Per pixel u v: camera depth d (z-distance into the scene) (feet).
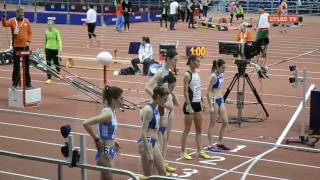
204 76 77.20
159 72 34.81
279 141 45.27
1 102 60.80
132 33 138.92
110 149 28.22
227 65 88.38
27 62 60.13
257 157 40.98
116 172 23.31
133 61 79.71
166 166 36.58
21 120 52.75
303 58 99.40
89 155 40.91
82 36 134.82
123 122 51.11
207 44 117.70
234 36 134.62
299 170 38.04
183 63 89.86
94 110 57.06
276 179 36.01
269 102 61.36
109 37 130.11
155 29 150.20
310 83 73.10
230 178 36.06
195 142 44.57
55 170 37.65
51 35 72.49
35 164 39.09
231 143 44.70
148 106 30.45
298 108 58.44
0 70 85.20
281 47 115.75
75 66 87.25
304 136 44.93
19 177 36.09
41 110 56.85
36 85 71.82
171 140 45.24
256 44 57.21
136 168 37.32
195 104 39.22
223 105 42.29
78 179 35.65
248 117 53.47
